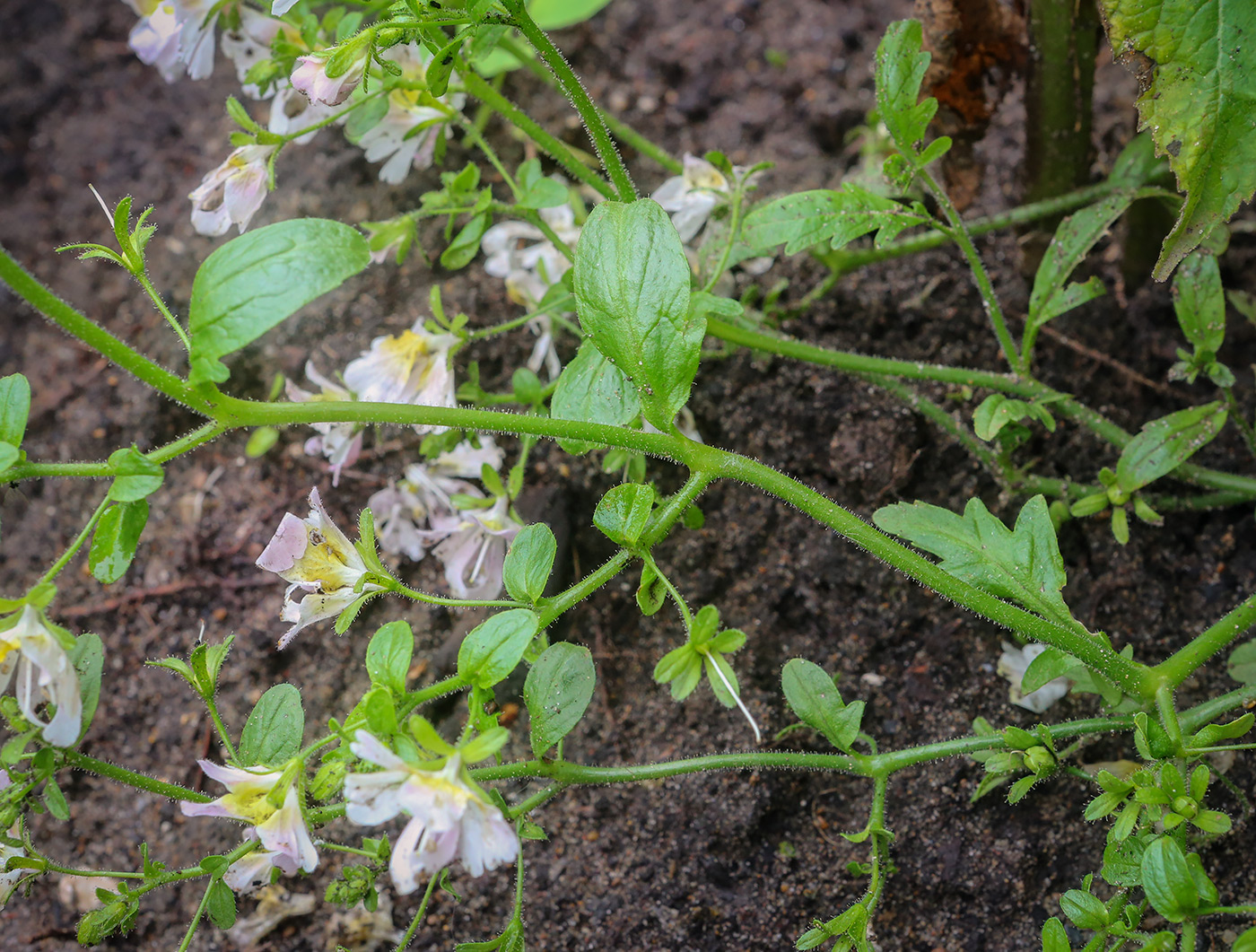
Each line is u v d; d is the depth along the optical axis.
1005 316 0.41
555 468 0.40
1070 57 0.37
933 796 0.36
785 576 0.38
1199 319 0.35
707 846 0.36
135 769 0.39
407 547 0.38
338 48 0.30
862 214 0.34
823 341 0.41
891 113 0.33
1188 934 0.28
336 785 0.28
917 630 0.38
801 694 0.32
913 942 0.35
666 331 0.30
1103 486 0.37
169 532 0.41
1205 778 0.29
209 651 0.31
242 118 0.33
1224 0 0.31
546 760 0.31
